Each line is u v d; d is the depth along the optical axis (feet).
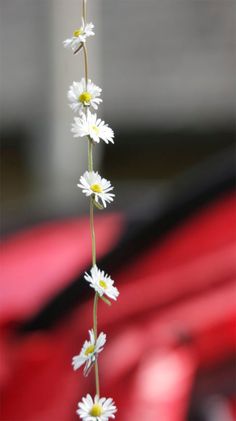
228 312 4.28
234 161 4.60
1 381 4.17
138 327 4.32
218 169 4.57
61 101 13.57
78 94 2.11
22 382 4.16
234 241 4.49
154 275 4.46
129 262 4.49
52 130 13.75
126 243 4.51
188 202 4.51
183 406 4.10
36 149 15.23
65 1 13.21
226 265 4.43
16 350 4.27
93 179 2.10
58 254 4.95
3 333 4.40
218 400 4.13
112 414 2.10
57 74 13.46
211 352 4.23
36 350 4.26
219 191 4.51
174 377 4.14
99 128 2.11
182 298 4.39
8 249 5.18
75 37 2.11
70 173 13.71
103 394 4.12
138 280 4.46
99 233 5.07
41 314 4.43
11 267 4.91
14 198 15.48
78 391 4.14
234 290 4.37
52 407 4.13
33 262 4.92
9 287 4.69
